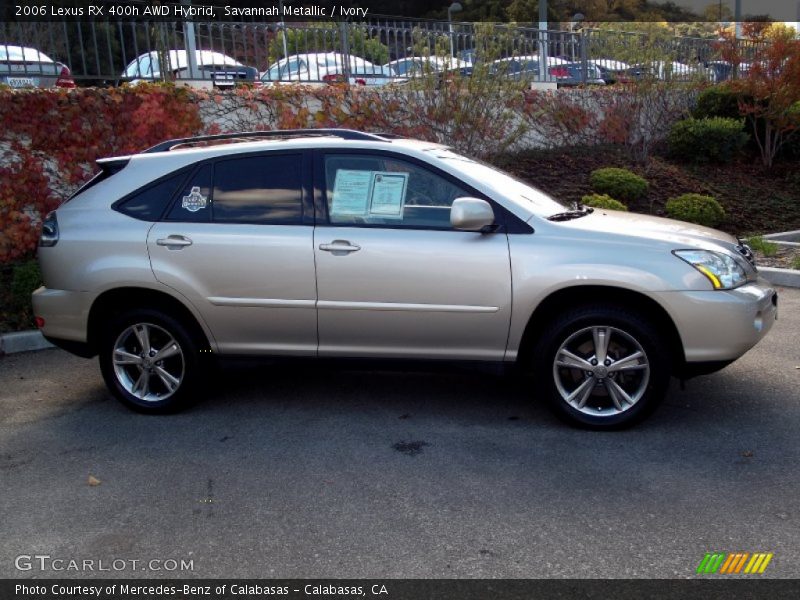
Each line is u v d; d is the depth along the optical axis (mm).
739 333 4895
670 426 5172
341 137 5648
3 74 9984
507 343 5145
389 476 4570
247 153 5516
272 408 5801
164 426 5504
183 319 5582
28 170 9211
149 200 5602
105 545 3895
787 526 3857
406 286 5129
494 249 5047
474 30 12844
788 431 5031
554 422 5324
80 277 5578
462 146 12312
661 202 13430
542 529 3900
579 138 15484
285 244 5285
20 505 4348
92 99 9641
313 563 3668
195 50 11414
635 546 3717
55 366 7094
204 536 3951
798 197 14445
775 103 15258
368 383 6309
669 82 15547
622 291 4969
